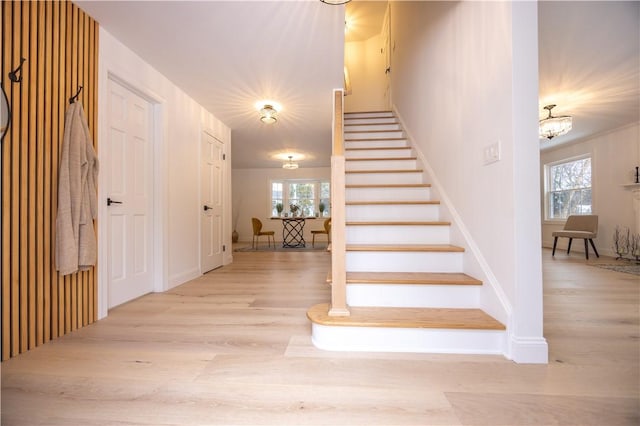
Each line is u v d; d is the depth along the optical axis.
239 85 3.26
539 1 2.35
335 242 1.77
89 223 1.97
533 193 1.50
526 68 1.51
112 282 2.42
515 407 1.16
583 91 3.79
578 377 1.37
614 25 2.58
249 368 1.46
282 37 2.44
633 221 4.94
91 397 1.23
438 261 2.17
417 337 1.65
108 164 2.37
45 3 1.80
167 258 3.04
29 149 1.70
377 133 4.61
